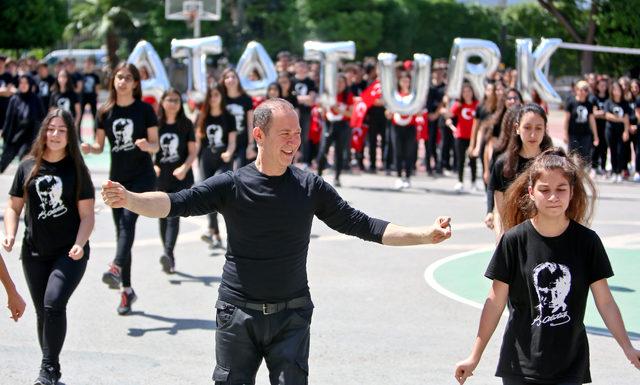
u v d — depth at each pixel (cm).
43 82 2380
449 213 1544
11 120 1784
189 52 1986
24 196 689
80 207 688
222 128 1177
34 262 689
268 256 507
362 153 2167
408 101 1814
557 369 486
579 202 493
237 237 511
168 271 1059
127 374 715
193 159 1066
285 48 6081
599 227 1426
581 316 491
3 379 697
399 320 886
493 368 746
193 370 728
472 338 829
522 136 770
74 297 956
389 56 1795
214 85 1183
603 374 728
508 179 779
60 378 696
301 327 514
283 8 6097
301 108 2047
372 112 2127
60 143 678
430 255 1206
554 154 503
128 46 5891
